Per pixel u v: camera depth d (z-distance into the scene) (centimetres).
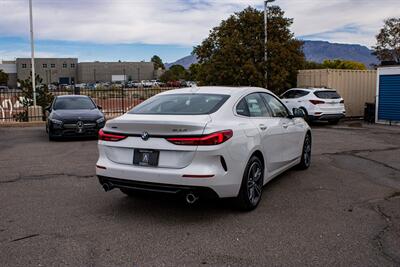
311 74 2070
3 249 414
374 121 1891
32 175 748
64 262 384
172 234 452
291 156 696
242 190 511
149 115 523
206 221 494
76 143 1183
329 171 771
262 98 634
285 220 496
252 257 393
